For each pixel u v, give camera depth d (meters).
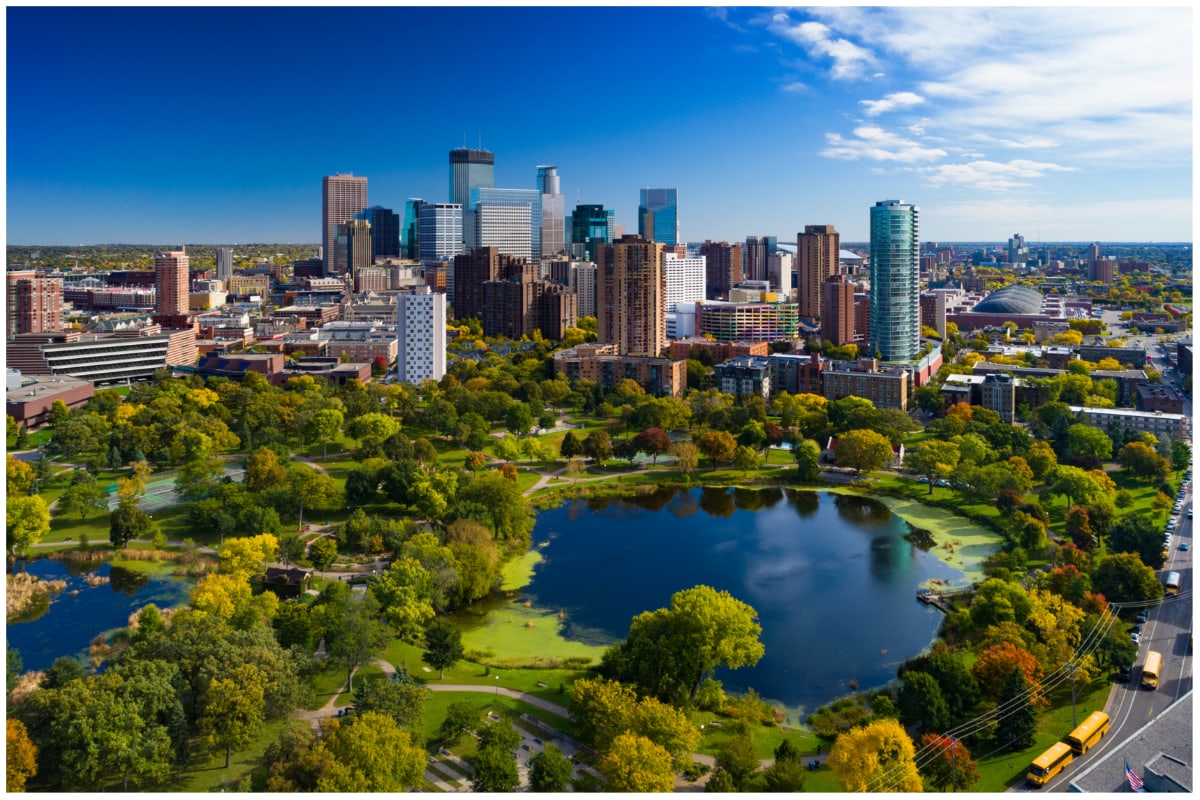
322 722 189.12
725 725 199.88
